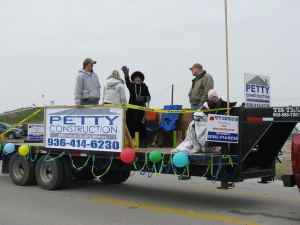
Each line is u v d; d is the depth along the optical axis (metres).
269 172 7.80
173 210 7.52
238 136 7.16
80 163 9.14
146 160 7.52
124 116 7.94
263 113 6.94
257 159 7.98
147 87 9.73
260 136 6.96
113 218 6.87
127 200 8.49
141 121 9.27
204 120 7.41
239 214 7.22
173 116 9.46
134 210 7.50
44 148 9.52
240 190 10.07
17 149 10.42
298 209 7.70
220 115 6.96
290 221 6.73
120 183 10.99
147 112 9.70
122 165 8.18
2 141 11.53
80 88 9.62
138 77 9.60
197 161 6.92
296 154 6.21
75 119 8.84
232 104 7.79
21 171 10.45
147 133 9.86
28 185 10.32
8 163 10.96
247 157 7.75
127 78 9.34
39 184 9.76
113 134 8.06
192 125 7.62
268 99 8.41
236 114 7.21
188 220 6.75
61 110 9.14
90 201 8.32
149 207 7.77
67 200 8.41
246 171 7.32
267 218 6.93
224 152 7.16
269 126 6.88
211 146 7.41
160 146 9.55
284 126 7.53
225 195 9.27
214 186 10.68
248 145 7.11
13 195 8.92
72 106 8.89
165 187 10.44
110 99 9.33
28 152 9.91
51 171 9.57
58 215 7.07
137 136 9.13
